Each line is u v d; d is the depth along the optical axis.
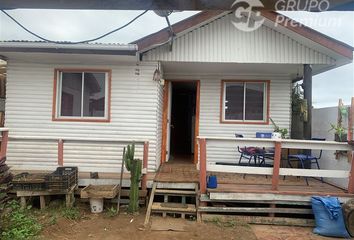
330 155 6.80
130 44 6.12
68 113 7.30
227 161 8.12
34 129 7.24
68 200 5.61
